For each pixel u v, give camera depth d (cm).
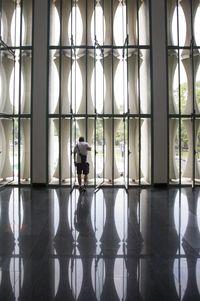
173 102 1148
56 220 653
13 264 425
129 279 381
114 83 1171
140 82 1164
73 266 419
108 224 623
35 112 1106
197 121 1142
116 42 1174
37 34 1109
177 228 597
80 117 1156
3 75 1138
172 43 1157
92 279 381
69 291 352
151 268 414
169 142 1139
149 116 1125
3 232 569
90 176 1162
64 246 496
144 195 964
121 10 1171
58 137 1143
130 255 459
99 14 1173
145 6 1162
